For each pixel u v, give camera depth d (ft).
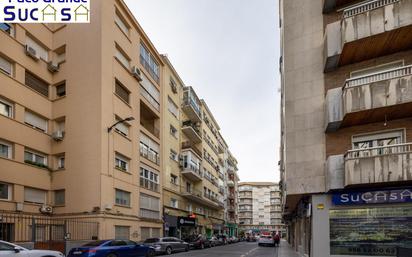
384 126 44.21
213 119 175.42
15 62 65.16
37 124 70.38
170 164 109.50
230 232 224.12
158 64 105.29
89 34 73.46
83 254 48.32
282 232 366.63
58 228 65.16
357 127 45.78
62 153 71.41
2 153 60.75
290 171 48.83
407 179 38.47
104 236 65.16
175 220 106.22
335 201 44.70
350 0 48.73
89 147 68.64
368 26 42.65
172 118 115.65
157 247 74.28
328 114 45.37
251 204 378.73
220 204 169.37
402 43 43.24
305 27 51.93
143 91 91.76
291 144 49.55
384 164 39.81
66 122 72.28
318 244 44.93
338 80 48.19
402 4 41.29
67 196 68.44
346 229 43.88
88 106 70.49
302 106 49.80
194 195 122.83
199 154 139.54
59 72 75.56
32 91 68.90
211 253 79.10
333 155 45.50
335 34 46.24
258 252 84.53
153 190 92.94
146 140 91.40
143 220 83.30
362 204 43.32
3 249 32.32
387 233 41.65
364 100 41.70
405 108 40.83
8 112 63.16
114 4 78.43
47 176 70.03
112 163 70.90
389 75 42.45
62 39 76.38
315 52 50.49
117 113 75.31
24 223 61.26
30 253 33.83
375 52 45.06
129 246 54.70
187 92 128.47
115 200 71.41
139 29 89.71
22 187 62.90
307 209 50.24
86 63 72.49
